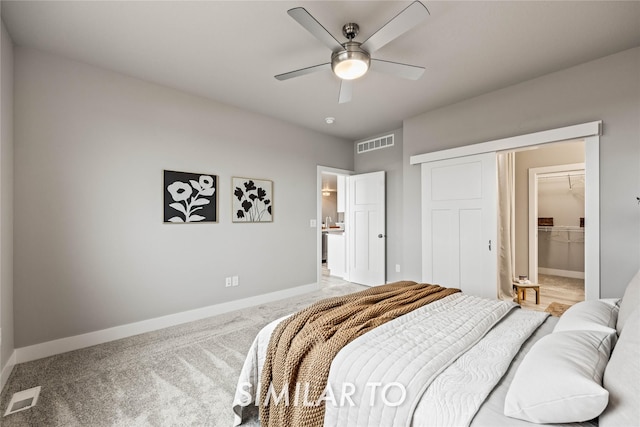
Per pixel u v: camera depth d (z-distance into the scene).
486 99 3.16
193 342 2.63
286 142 4.12
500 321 1.68
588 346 1.01
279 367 1.42
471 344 1.35
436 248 3.58
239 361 2.28
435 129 3.62
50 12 1.90
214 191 3.38
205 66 2.61
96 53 2.40
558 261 5.64
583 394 0.77
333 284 4.93
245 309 3.58
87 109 2.56
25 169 2.29
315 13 1.93
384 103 3.42
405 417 0.97
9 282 2.14
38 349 2.33
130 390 1.90
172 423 1.60
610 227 2.43
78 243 2.52
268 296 3.90
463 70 2.67
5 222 2.05
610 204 2.43
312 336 1.42
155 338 2.72
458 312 1.74
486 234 3.17
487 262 3.16
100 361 2.28
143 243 2.87
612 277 2.41
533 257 4.63
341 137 4.91
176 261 3.09
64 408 1.72
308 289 4.41
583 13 1.92
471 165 3.28
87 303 2.56
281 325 1.62
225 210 3.48
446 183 3.49
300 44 2.28
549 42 2.26
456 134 3.42
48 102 2.39
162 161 2.99
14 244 2.24
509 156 4.14
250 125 3.70
